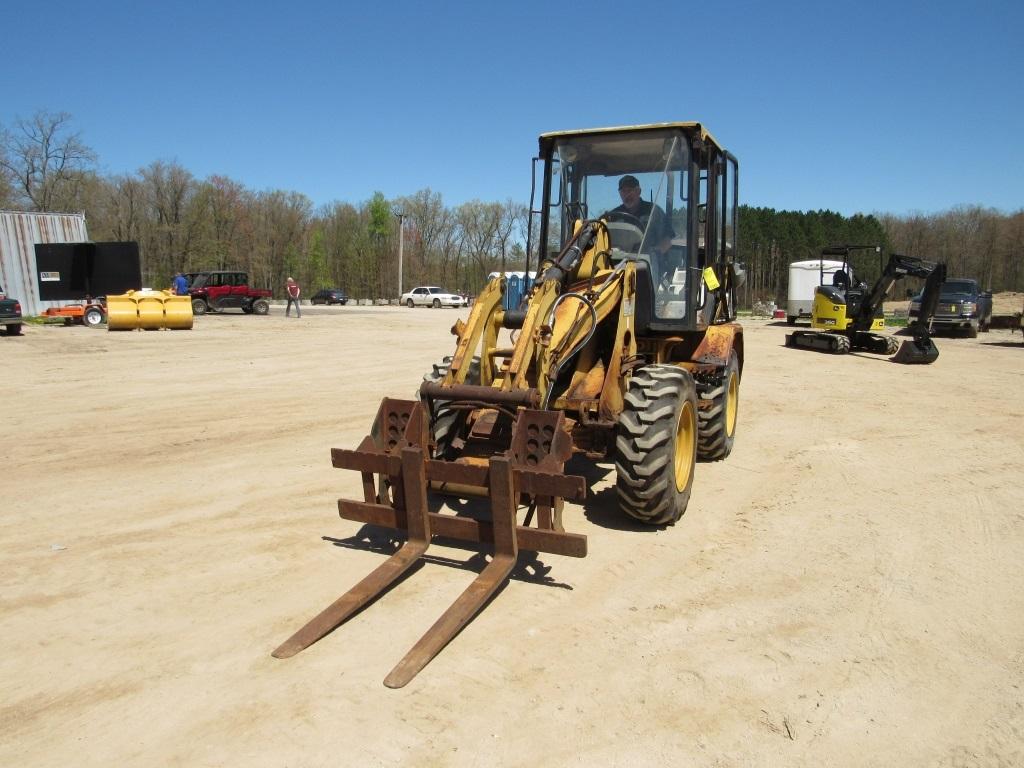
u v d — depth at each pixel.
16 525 5.38
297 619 3.99
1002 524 5.58
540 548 4.18
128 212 62.41
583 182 6.68
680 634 3.86
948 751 2.97
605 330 5.75
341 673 3.45
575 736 3.02
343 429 8.62
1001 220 71.75
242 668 3.50
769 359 17.00
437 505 5.80
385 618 3.99
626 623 3.97
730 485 6.52
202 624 3.93
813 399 11.23
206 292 34.22
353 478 6.59
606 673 3.48
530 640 3.78
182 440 8.03
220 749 2.92
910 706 3.26
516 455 4.21
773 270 74.69
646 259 6.32
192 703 3.23
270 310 42.53
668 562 4.79
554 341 4.88
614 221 6.55
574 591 4.36
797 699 3.30
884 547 5.09
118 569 4.63
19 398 10.52
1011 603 4.26
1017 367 15.72
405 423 4.55
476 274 77.06
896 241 78.88
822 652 3.70
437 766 2.83
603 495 6.11
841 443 8.16
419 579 4.48
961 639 3.85
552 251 6.78
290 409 9.84
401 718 3.12
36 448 7.64
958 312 24.34
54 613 4.06
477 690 3.33
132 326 22.23
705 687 3.38
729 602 4.24
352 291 73.75
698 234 6.46
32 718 3.14
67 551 4.91
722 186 7.25
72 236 28.20
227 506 5.81
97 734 3.03
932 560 4.88
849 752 2.95
